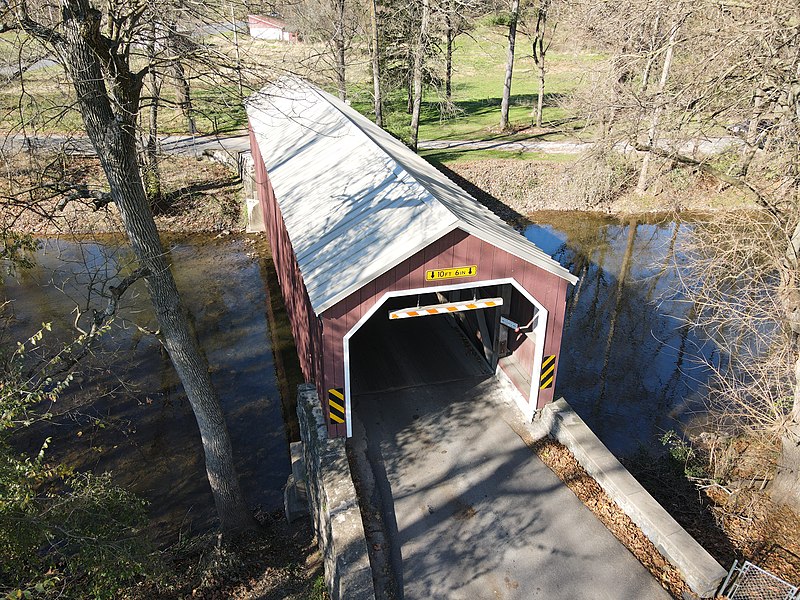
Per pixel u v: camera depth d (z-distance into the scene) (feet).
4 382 22.29
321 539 30.94
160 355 50.55
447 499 29.27
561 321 32.45
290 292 46.68
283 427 42.70
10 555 19.31
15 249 28.30
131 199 25.86
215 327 54.80
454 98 127.65
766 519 31.30
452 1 79.20
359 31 97.66
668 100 33.83
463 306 31.99
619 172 77.97
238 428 42.52
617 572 25.38
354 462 31.60
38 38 24.32
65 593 21.30
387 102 96.53
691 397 46.34
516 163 85.61
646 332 56.08
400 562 25.95
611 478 29.01
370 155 43.14
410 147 87.20
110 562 21.84
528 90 133.59
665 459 37.55
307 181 44.93
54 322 53.93
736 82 31.94
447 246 29.50
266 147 59.06
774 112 32.07
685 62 44.68
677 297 62.03
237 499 32.83
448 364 40.65
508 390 37.45
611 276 67.41
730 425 41.81
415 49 82.17
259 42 92.94
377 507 28.78
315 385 35.86
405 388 37.93
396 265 28.99
